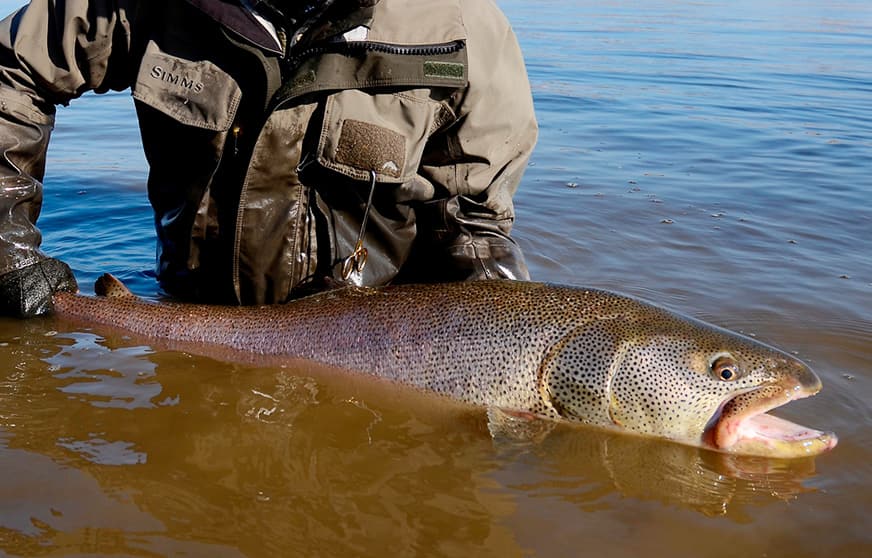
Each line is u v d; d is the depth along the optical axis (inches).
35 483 41.9
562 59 192.2
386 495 42.5
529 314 52.7
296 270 58.8
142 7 56.3
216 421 48.2
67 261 70.8
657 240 78.2
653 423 49.8
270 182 56.5
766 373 49.3
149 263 70.6
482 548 39.2
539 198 89.5
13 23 56.7
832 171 103.0
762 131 125.0
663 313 52.8
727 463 46.7
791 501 43.1
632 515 41.8
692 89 159.3
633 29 260.4
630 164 105.0
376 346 53.7
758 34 257.4
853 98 152.7
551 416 51.3
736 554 39.4
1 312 59.0
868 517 41.8
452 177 59.5
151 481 42.6
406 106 56.2
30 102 57.2
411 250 61.6
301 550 38.5
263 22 54.7
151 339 57.2
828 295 66.2
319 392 52.0
